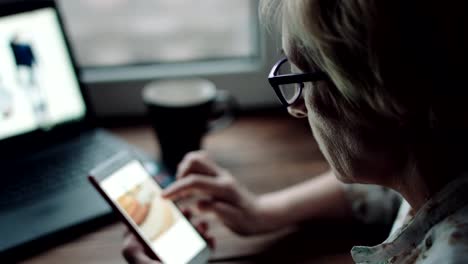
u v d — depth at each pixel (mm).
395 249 439
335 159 450
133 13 924
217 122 891
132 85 941
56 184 742
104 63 958
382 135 403
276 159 836
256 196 744
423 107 368
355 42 355
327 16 360
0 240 640
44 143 820
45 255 647
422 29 340
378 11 339
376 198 686
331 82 400
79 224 673
